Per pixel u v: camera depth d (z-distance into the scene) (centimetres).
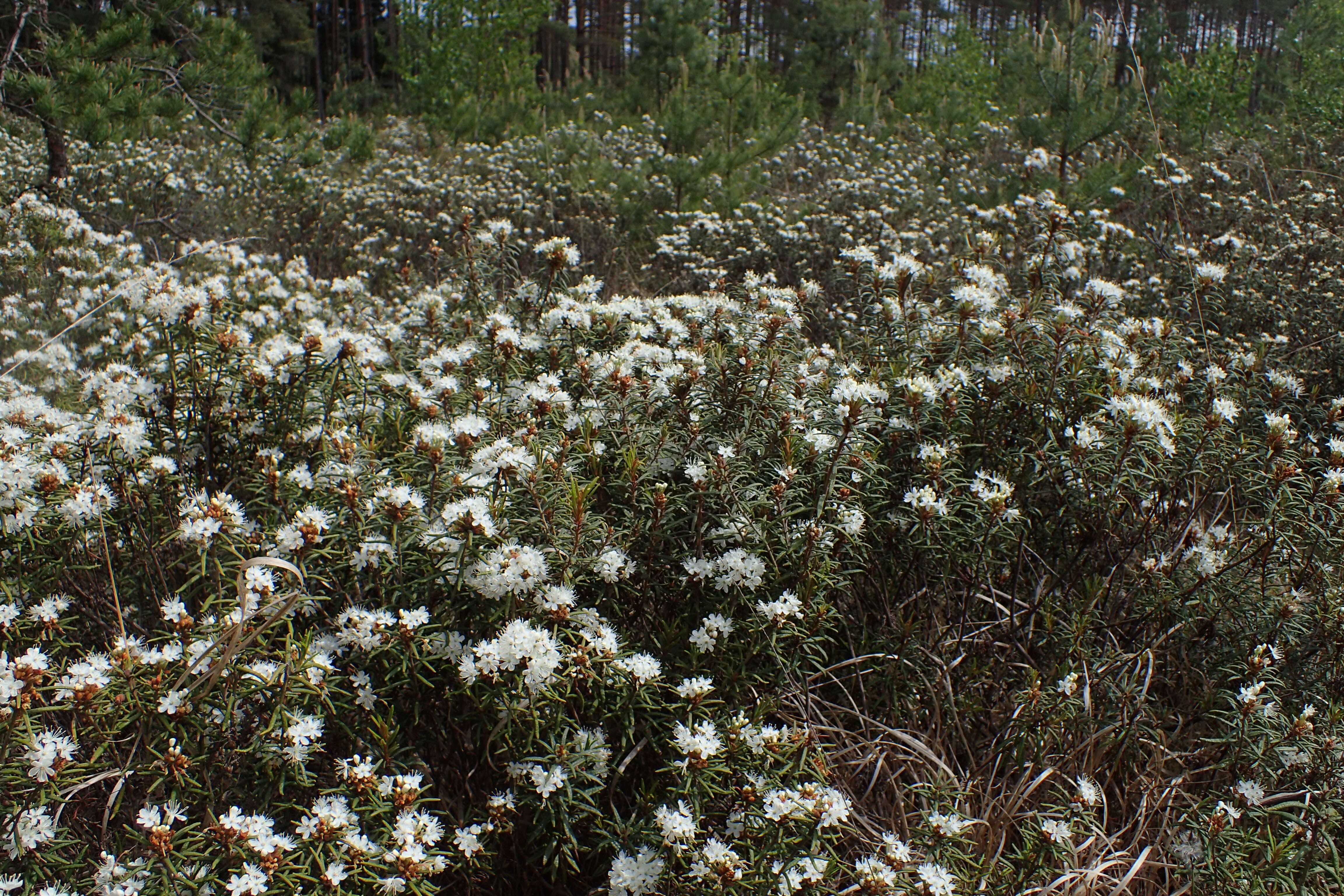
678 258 794
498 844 232
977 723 305
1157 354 387
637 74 1672
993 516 288
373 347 338
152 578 280
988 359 349
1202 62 1459
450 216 930
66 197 830
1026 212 673
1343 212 746
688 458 294
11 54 794
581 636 225
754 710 257
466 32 1855
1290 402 399
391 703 229
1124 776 291
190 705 196
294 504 269
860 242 774
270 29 2706
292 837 200
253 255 761
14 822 183
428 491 257
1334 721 260
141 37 791
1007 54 1030
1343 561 310
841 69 2238
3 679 179
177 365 311
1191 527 343
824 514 286
